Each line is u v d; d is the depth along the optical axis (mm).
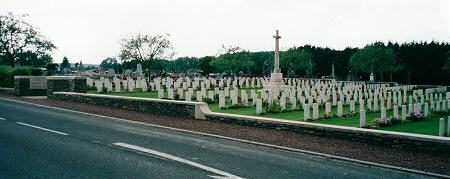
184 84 34312
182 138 11758
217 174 7633
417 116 18938
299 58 62844
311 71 68562
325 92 31172
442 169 8672
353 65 57031
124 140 11062
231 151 10016
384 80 62594
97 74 55906
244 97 23391
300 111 21953
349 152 10219
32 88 26562
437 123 17969
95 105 20531
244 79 45906
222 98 22141
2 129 12297
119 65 74000
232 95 23109
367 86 42219
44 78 27078
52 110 18312
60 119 15164
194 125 14359
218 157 9211
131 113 17672
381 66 53500
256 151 10164
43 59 54094
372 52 53688
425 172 8406
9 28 47531
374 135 11125
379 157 9711
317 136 12344
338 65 70062
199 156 9234
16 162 8164
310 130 12531
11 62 48625
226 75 65750
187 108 16312
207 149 10148
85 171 7594
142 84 32281
